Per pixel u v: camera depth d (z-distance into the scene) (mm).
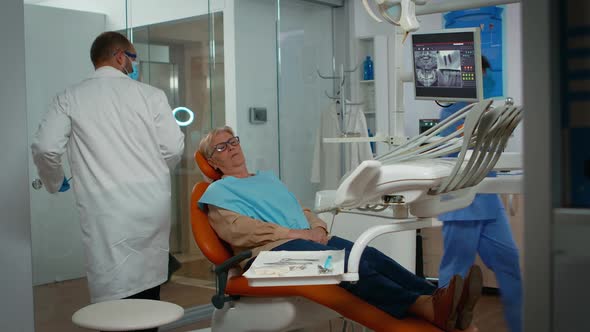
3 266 1670
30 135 3363
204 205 2580
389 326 1977
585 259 730
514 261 2922
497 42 4676
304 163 5043
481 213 2887
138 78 3812
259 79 4672
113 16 3709
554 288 749
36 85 3393
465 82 2678
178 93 4023
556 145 741
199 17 4168
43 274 3373
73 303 3492
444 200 1841
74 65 3564
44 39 3430
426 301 2002
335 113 5227
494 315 3465
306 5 5059
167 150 2814
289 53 4918
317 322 2283
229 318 2279
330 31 5238
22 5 1668
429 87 2748
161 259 2854
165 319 2008
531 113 743
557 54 733
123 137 2717
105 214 2689
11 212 1679
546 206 743
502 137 1778
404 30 2658
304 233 2492
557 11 729
